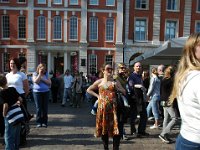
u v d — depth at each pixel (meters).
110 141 7.06
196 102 2.18
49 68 33.44
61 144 6.79
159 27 35.00
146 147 6.62
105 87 5.70
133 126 7.72
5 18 33.16
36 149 6.34
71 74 16.75
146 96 7.59
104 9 33.91
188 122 2.23
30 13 32.94
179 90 2.30
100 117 5.70
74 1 33.38
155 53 11.27
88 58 34.00
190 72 2.25
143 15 34.72
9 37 33.22
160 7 34.94
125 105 5.82
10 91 5.17
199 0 35.53
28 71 32.94
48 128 8.65
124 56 34.47
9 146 5.18
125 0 34.41
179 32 35.38
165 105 6.98
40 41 33.16
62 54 33.84
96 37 34.09
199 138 2.17
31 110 12.98
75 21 33.47
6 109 5.07
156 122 8.69
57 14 33.19
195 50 2.27
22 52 33.28
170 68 7.04
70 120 10.26
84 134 7.88
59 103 16.64
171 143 7.01
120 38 34.16
